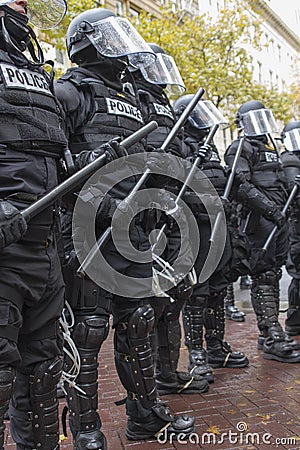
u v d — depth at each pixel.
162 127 3.48
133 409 3.08
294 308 5.50
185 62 14.05
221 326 4.53
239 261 4.51
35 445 2.21
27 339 2.15
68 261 2.70
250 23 16.25
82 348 2.74
